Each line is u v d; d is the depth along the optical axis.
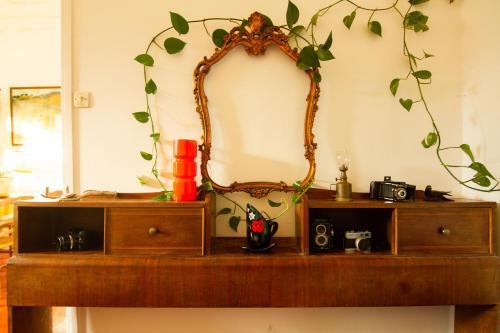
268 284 1.14
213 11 1.44
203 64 1.39
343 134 1.45
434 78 1.46
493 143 1.29
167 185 1.44
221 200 1.43
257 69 1.43
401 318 1.44
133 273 1.14
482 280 1.16
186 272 1.14
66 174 1.43
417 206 1.19
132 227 1.17
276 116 1.44
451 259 1.17
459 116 1.46
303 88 1.43
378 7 1.45
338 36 1.45
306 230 1.20
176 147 1.25
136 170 1.44
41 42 3.31
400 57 1.45
